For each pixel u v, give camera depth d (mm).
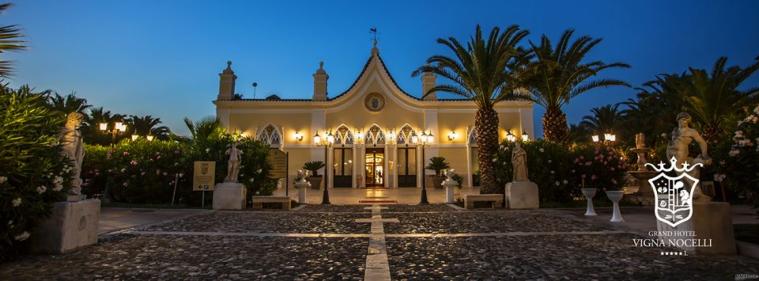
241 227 9508
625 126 33562
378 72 32531
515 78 17188
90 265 5625
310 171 29844
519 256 6164
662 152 18781
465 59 17797
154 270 5344
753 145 6527
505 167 16688
